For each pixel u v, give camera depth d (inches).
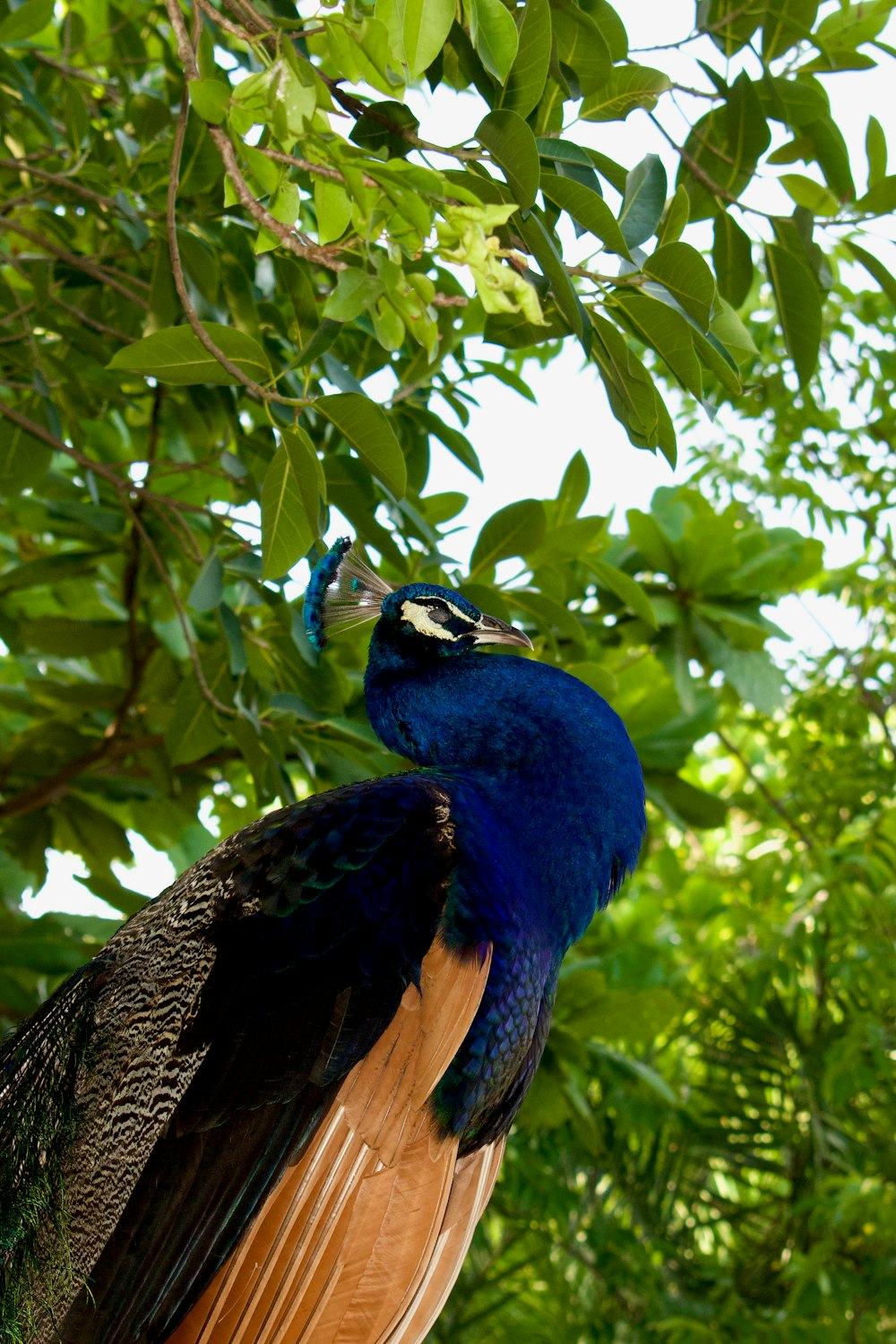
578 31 90.6
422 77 79.4
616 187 94.3
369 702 114.1
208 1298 78.2
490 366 140.6
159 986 87.2
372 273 90.7
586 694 107.2
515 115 80.0
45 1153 87.0
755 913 225.0
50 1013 96.4
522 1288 229.6
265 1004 82.8
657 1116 213.8
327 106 79.6
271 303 138.4
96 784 180.9
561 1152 222.7
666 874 247.1
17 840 185.6
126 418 178.1
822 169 109.5
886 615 251.1
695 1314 216.8
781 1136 230.2
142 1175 81.0
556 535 144.6
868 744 241.4
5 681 224.5
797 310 109.0
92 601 196.1
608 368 93.6
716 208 112.7
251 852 89.6
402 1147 80.6
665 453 93.8
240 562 134.3
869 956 217.2
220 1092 81.0
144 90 155.9
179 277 92.0
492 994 88.6
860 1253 221.3
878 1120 230.7
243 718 133.7
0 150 149.9
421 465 141.3
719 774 311.3
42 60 145.8
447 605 111.1
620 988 177.2
